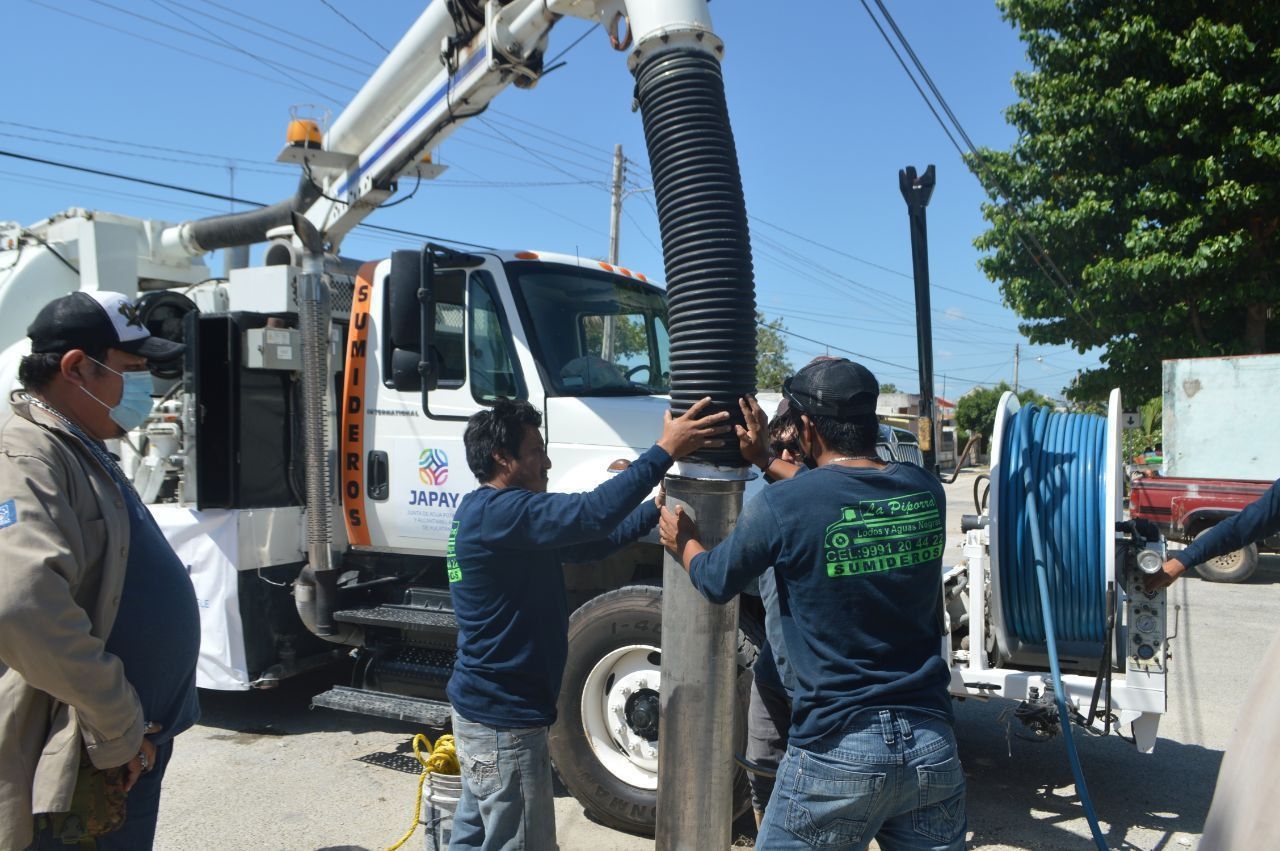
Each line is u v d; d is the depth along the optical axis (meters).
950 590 4.85
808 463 2.74
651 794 4.32
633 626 4.37
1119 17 14.56
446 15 5.04
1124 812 4.69
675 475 2.79
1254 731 1.79
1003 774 5.22
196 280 8.64
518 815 2.83
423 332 4.84
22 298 7.95
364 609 5.30
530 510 2.74
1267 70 13.66
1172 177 14.23
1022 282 15.94
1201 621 9.27
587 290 5.40
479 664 2.84
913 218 4.98
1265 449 11.90
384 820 4.50
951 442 8.70
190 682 2.64
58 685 2.12
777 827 2.45
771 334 45.69
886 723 2.33
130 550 2.46
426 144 5.41
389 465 5.30
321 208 6.50
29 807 2.23
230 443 5.47
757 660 3.80
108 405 2.55
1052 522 4.27
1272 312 14.62
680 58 2.78
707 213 2.71
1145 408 17.00
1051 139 15.16
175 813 4.58
